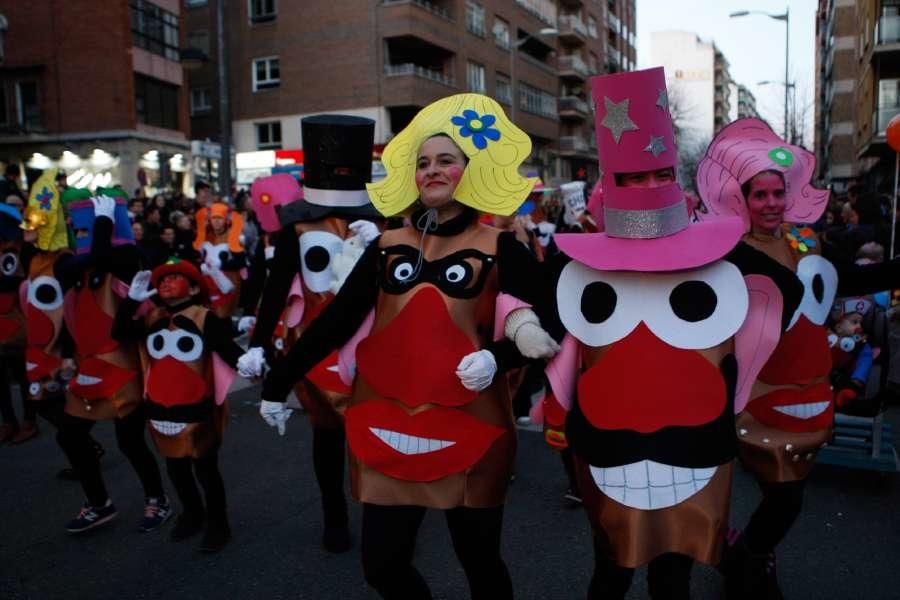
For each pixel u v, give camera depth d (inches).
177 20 1039.0
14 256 229.1
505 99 1465.3
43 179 200.2
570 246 94.0
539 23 1656.0
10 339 228.1
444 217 99.4
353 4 1128.2
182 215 406.0
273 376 105.0
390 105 1122.7
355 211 154.5
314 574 144.6
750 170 123.2
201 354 151.9
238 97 1214.9
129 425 163.2
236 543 159.0
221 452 219.3
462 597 135.3
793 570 143.2
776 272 94.6
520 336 91.0
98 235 161.3
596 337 91.9
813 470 198.2
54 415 207.8
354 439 99.0
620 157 88.7
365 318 103.9
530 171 1631.4
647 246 90.4
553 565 146.5
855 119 1544.0
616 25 2316.7
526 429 237.5
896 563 145.3
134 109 952.9
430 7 1162.0
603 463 89.3
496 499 97.2
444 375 95.0
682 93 2576.3
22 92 957.2
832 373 188.9
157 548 157.9
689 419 87.8
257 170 864.3
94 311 160.1
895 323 231.6
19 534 166.6
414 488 95.2
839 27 1600.6
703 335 89.4
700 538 85.8
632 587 136.3
